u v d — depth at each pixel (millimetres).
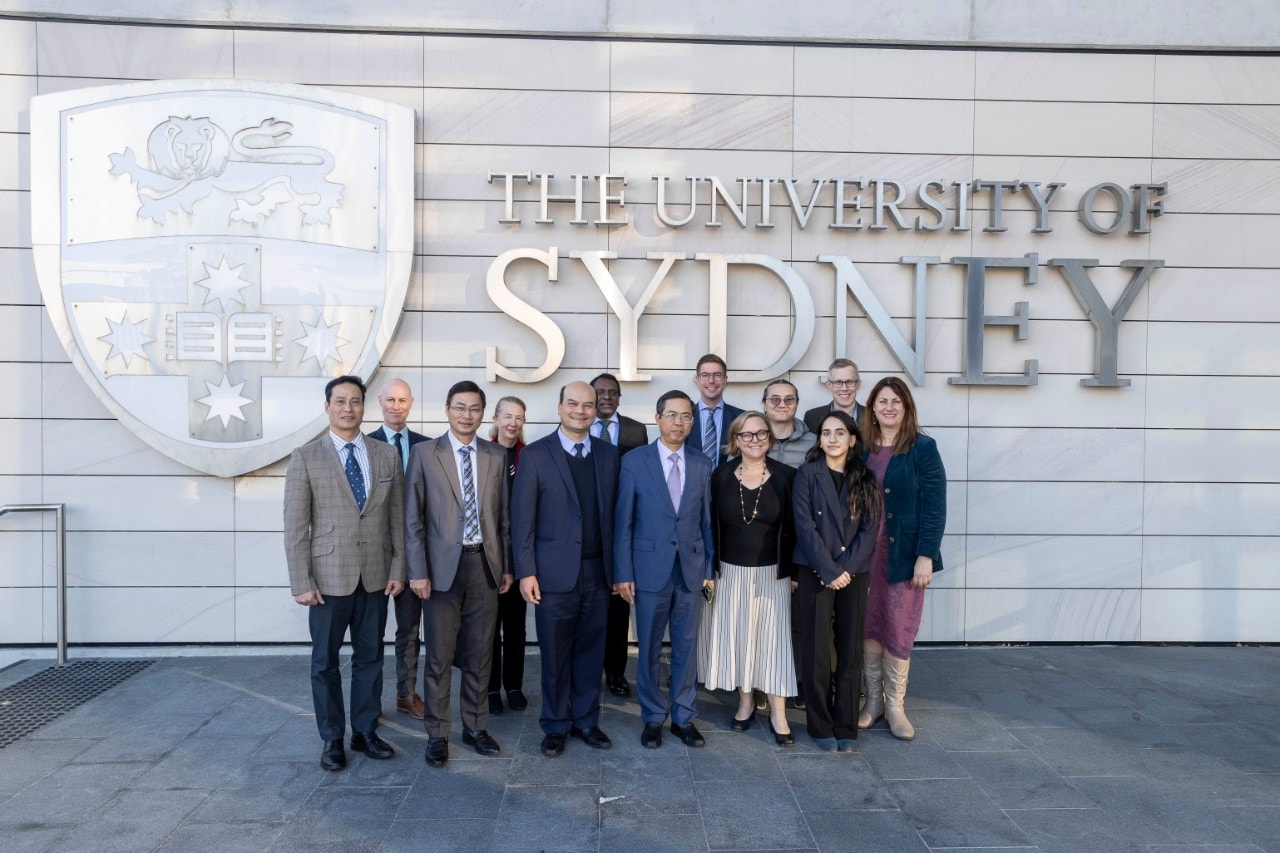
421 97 4672
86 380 4473
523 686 4113
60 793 2850
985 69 4805
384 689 4039
